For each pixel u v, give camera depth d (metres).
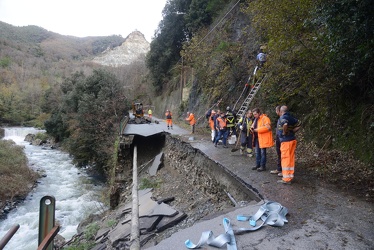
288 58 9.38
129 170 18.05
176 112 32.00
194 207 9.71
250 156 10.21
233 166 8.87
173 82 37.16
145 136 17.66
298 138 10.34
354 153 7.60
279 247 3.96
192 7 30.55
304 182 6.82
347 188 6.29
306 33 8.33
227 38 20.44
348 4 5.57
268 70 11.69
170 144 16.66
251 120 10.16
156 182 14.52
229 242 4.04
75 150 26.89
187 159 13.18
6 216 17.14
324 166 7.79
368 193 5.89
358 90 8.15
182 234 4.68
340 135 8.41
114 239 8.57
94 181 24.09
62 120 32.38
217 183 9.19
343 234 4.25
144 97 52.56
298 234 4.30
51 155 34.53
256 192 6.38
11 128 55.88
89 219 14.49
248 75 16.31
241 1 20.72
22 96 68.44
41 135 45.34
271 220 4.71
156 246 4.32
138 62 72.75
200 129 19.42
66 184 23.34
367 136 7.38
